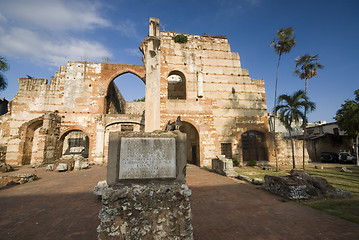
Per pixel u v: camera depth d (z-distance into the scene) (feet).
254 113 73.10
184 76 71.87
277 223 16.35
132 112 118.42
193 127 69.72
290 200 22.76
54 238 14.15
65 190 28.66
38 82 73.97
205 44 75.00
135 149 12.54
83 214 18.86
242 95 73.61
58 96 73.41
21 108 71.77
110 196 11.05
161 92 67.31
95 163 69.05
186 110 67.92
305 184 23.98
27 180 34.99
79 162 54.49
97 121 72.18
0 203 22.41
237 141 69.67
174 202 11.83
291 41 54.24
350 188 28.66
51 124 65.51
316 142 91.91
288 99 56.85
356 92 79.56
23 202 22.77
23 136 67.87
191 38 74.59
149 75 54.75
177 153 13.19
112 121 73.20
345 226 15.56
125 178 11.95
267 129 72.90
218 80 72.90
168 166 12.80
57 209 20.31
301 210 19.35
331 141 93.09
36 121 70.13
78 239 13.98
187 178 39.09
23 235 14.61
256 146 72.08
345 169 48.08
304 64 57.57
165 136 13.26
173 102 67.51
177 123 28.50
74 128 71.51
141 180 12.21
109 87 81.30
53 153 66.03
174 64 70.38
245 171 51.49
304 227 15.52
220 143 68.23
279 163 69.51
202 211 19.45
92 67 76.79
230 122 70.54
